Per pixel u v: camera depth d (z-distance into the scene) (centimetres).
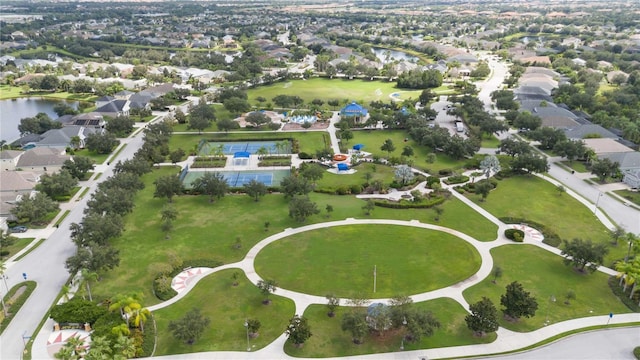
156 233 13575
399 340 9444
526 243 12988
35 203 14075
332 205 15300
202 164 19150
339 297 10688
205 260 12119
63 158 18438
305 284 11194
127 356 8319
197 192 16175
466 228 13788
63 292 10781
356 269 11781
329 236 13350
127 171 16838
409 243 12962
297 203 13888
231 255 12431
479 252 12531
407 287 11062
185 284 11206
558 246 12825
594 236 13338
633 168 17562
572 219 14312
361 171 18250
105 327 9275
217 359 8912
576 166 18512
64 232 13788
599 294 10862
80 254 10900
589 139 19650
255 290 10969
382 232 13550
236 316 10094
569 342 9375
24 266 11988
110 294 10788
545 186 16625
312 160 19500
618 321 9956
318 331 9650
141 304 10438
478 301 10350
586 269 11788
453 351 9138
